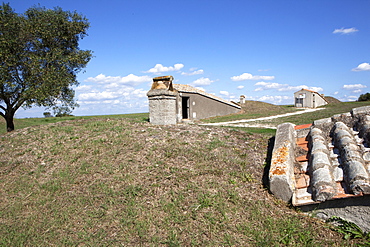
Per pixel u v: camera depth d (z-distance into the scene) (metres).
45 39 15.66
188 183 5.18
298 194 4.44
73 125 10.48
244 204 4.54
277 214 4.28
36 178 6.19
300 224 4.04
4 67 13.23
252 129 13.95
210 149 6.93
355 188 3.80
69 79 15.68
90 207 4.72
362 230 3.81
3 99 14.49
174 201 4.63
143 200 4.75
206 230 3.95
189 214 4.30
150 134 8.21
